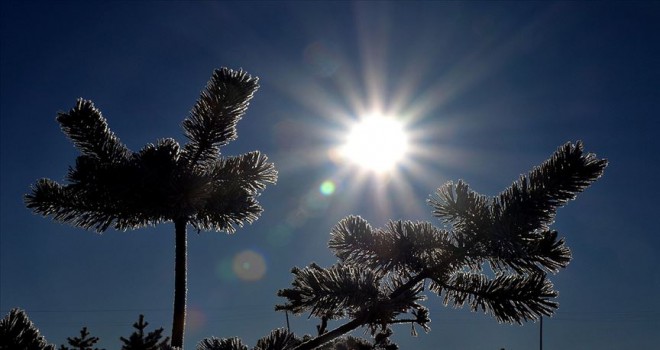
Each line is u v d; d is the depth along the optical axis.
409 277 3.86
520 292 3.59
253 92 4.26
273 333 4.19
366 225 4.01
